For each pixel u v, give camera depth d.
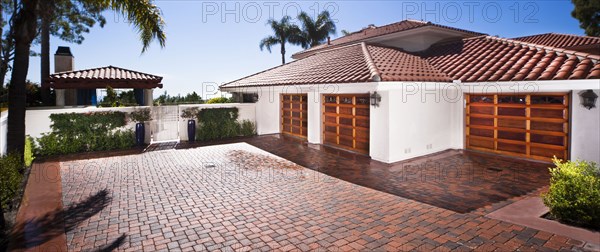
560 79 8.46
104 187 8.31
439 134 12.25
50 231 5.68
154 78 20.98
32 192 7.92
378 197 7.33
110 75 20.33
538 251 4.70
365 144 12.09
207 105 16.31
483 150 11.92
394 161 10.78
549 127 10.05
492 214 6.16
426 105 11.70
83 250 4.97
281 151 13.08
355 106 12.45
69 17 22.78
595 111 8.96
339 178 8.99
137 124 14.38
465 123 12.41
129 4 11.62
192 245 5.12
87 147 13.38
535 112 10.37
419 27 15.88
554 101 9.90
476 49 13.92
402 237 5.29
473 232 5.40
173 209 6.71
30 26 9.98
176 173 9.71
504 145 11.30
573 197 5.60
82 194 7.74
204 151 13.27
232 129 16.83
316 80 11.93
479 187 7.95
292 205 6.89
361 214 6.33
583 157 9.24
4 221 5.80
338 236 5.38
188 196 7.54
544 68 9.53
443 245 4.98
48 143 12.54
